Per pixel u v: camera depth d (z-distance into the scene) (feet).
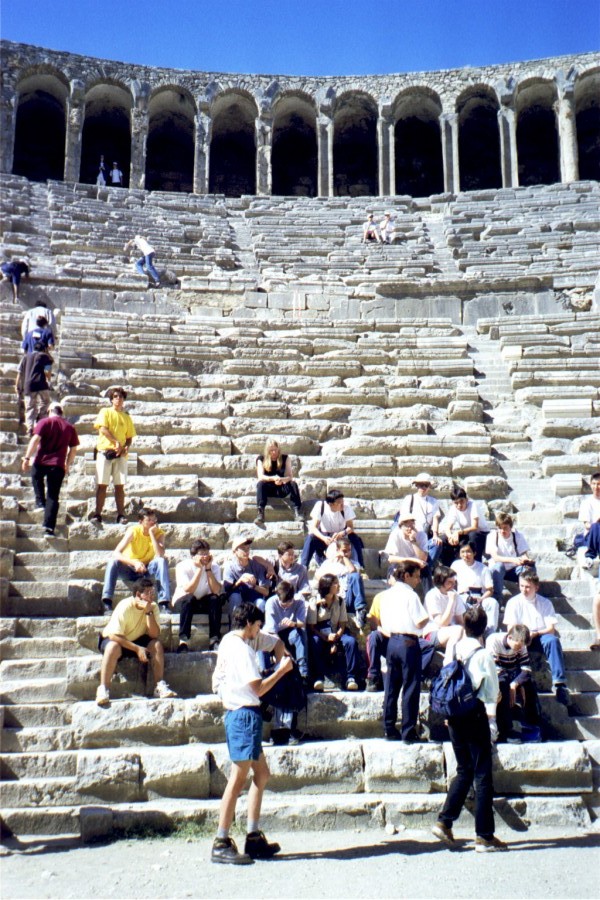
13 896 23.65
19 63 126.31
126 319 68.74
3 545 41.34
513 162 130.00
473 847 28.12
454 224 107.04
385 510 47.75
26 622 36.58
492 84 134.31
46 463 43.01
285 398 58.85
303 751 31.53
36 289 76.43
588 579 42.50
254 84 134.82
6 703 33.30
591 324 72.08
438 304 84.33
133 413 54.85
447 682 29.19
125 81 131.34
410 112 141.69
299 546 44.55
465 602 37.55
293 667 33.30
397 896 23.76
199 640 37.27
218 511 46.26
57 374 58.44
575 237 96.94
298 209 113.39
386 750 31.65
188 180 142.20
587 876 25.41
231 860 26.30
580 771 31.76
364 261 94.32
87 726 32.17
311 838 29.04
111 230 95.45
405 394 59.93
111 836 28.63
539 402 60.03
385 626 33.81
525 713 33.45
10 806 29.45
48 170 138.10
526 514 48.47
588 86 136.05
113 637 33.71
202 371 62.34
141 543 39.11
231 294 82.79
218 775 30.96
